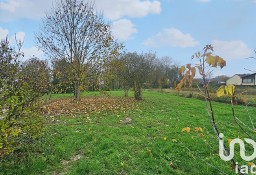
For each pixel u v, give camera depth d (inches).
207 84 106.3
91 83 1039.6
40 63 490.3
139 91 1111.0
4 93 256.4
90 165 291.4
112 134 426.6
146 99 1154.7
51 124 516.1
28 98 297.0
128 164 299.9
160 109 780.0
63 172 285.7
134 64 1099.3
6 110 260.2
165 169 284.7
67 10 989.2
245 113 711.7
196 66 103.0
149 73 1114.7
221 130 472.7
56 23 994.7
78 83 1001.5
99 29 1000.2
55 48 992.9
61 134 421.4
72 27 989.8
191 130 461.4
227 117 631.2
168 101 1076.5
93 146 364.2
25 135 309.7
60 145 360.2
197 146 355.9
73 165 301.6
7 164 286.8
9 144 265.7
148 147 354.6
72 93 1471.5
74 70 965.8
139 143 374.3
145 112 704.4
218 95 104.1
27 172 277.3
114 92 1632.6
